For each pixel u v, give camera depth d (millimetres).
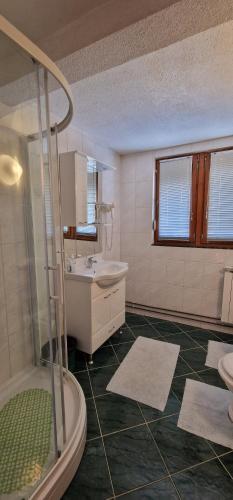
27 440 1196
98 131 2385
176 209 2928
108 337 2320
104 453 1288
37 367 1495
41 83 1001
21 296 1609
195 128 2322
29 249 1607
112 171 2984
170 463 1242
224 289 2590
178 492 1112
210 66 1398
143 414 1548
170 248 2969
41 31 1022
